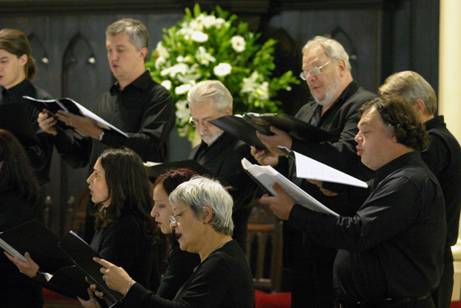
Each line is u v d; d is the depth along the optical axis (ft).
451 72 35.53
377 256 20.88
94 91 43.27
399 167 20.95
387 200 20.45
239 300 20.04
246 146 27.61
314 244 26.12
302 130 24.64
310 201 20.68
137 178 24.06
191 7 41.57
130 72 29.60
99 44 43.09
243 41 38.04
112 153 24.16
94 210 27.86
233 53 38.09
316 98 27.12
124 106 29.78
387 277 20.74
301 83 40.98
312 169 20.93
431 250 20.84
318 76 26.71
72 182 43.96
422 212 20.61
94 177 24.12
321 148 25.14
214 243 20.71
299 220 20.92
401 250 20.77
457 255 34.09
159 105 29.53
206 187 20.75
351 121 25.89
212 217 20.61
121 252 23.41
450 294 25.57
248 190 27.48
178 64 36.83
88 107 43.39
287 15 41.14
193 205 20.58
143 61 29.91
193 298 19.85
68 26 43.32
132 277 23.45
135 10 42.55
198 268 20.33
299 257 26.58
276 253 37.99
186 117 36.37
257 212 38.60
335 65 26.76
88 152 30.53
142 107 29.63
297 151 25.18
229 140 27.71
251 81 37.60
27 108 30.91
